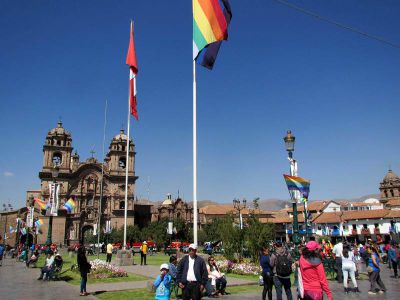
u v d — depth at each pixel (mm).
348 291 17125
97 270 22781
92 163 104500
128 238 91750
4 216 112188
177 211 121688
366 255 24047
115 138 110250
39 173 99312
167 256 54625
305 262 9023
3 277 24641
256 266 24703
